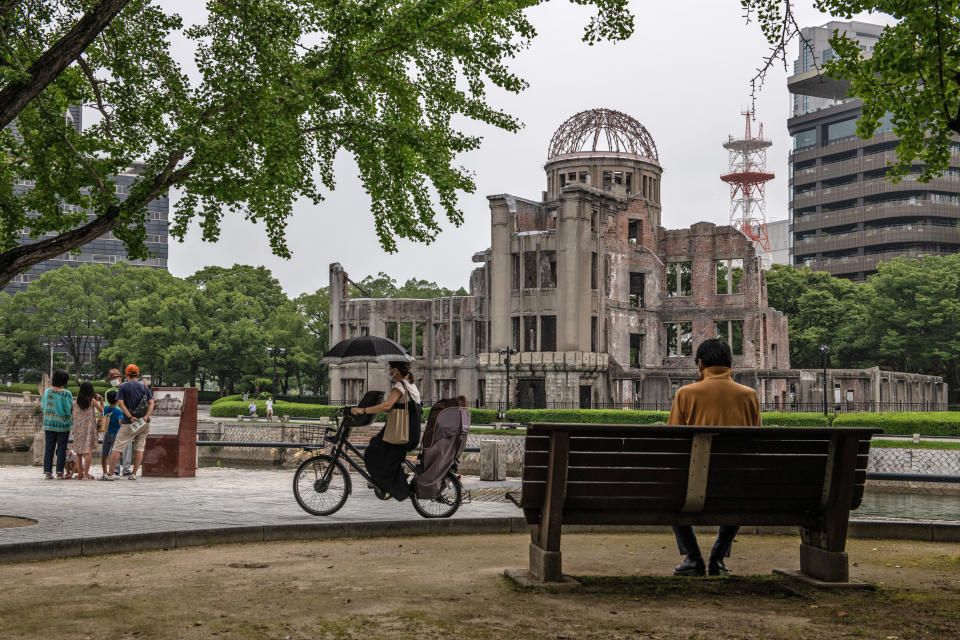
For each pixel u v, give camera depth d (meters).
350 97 13.27
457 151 14.67
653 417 43.53
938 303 76.69
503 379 58.41
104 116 13.08
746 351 65.12
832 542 6.52
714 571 7.43
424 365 69.19
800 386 58.00
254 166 12.58
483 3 12.91
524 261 58.94
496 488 15.45
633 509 6.56
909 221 111.75
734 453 6.41
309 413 58.94
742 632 5.09
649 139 70.19
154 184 12.06
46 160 12.70
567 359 56.31
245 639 4.88
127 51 12.90
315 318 89.94
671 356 67.88
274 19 12.38
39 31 12.55
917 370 81.19
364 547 8.98
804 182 121.62
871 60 10.29
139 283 97.94
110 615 5.51
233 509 11.30
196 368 86.81
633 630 5.13
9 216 13.25
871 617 5.50
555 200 68.12
